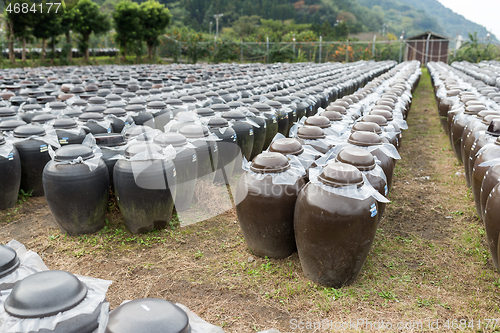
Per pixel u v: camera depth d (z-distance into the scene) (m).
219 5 70.44
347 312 2.65
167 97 6.95
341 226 2.58
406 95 7.72
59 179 3.47
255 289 2.92
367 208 2.61
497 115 4.57
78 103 6.32
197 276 3.10
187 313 1.65
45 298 1.47
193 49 30.97
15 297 1.49
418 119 10.30
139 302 1.51
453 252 3.43
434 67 20.50
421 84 19.19
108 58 31.22
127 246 3.60
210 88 8.67
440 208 4.44
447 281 3.00
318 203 2.62
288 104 6.46
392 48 33.75
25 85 9.10
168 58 34.53
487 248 3.46
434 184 5.29
